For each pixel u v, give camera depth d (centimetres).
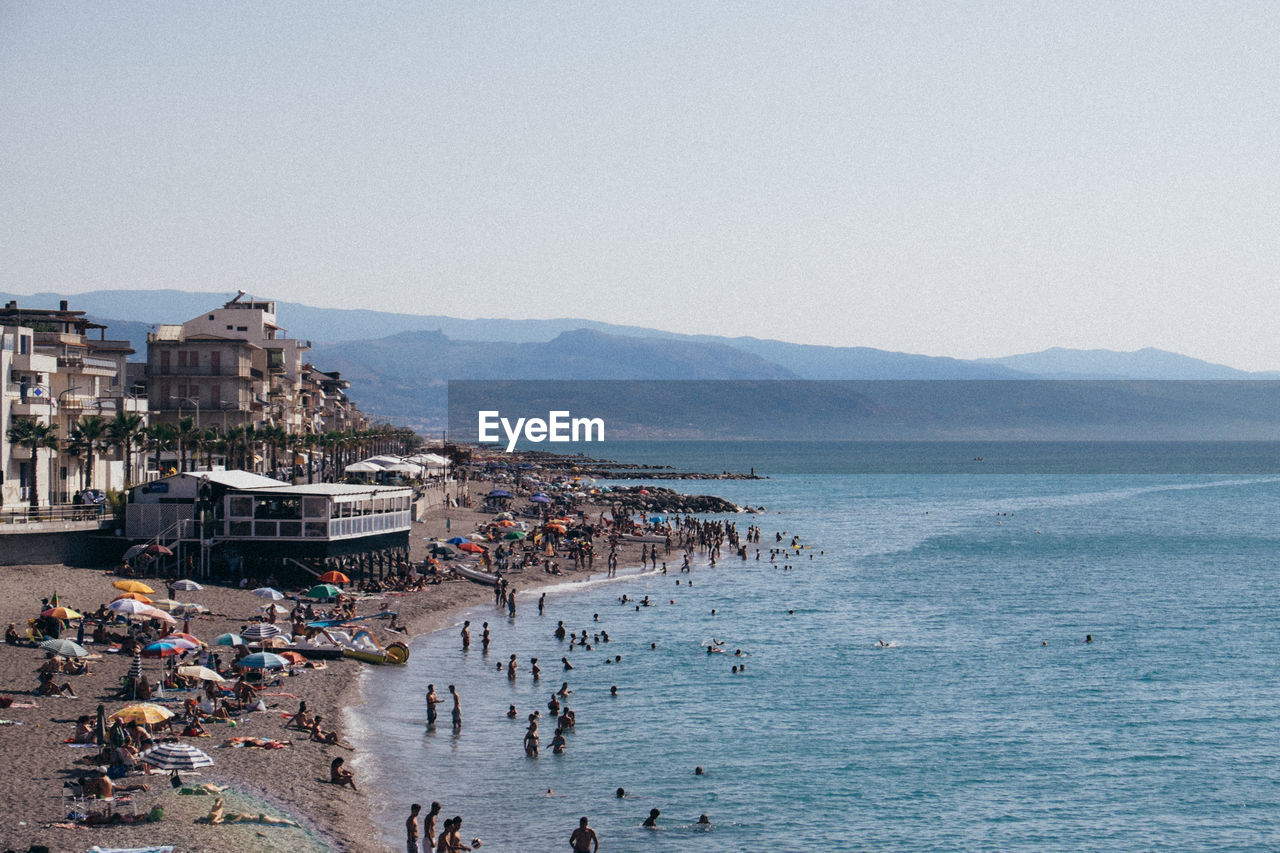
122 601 6016
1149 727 6081
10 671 5406
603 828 4425
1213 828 4684
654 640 8081
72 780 4003
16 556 7400
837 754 5491
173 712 5028
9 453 8319
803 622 9000
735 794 4872
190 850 3497
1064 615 9562
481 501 18162
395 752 5072
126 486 9506
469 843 4147
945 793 5006
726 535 15362
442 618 8456
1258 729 6050
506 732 5556
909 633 8612
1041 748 5678
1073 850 4425
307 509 7988
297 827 3878
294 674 6200
